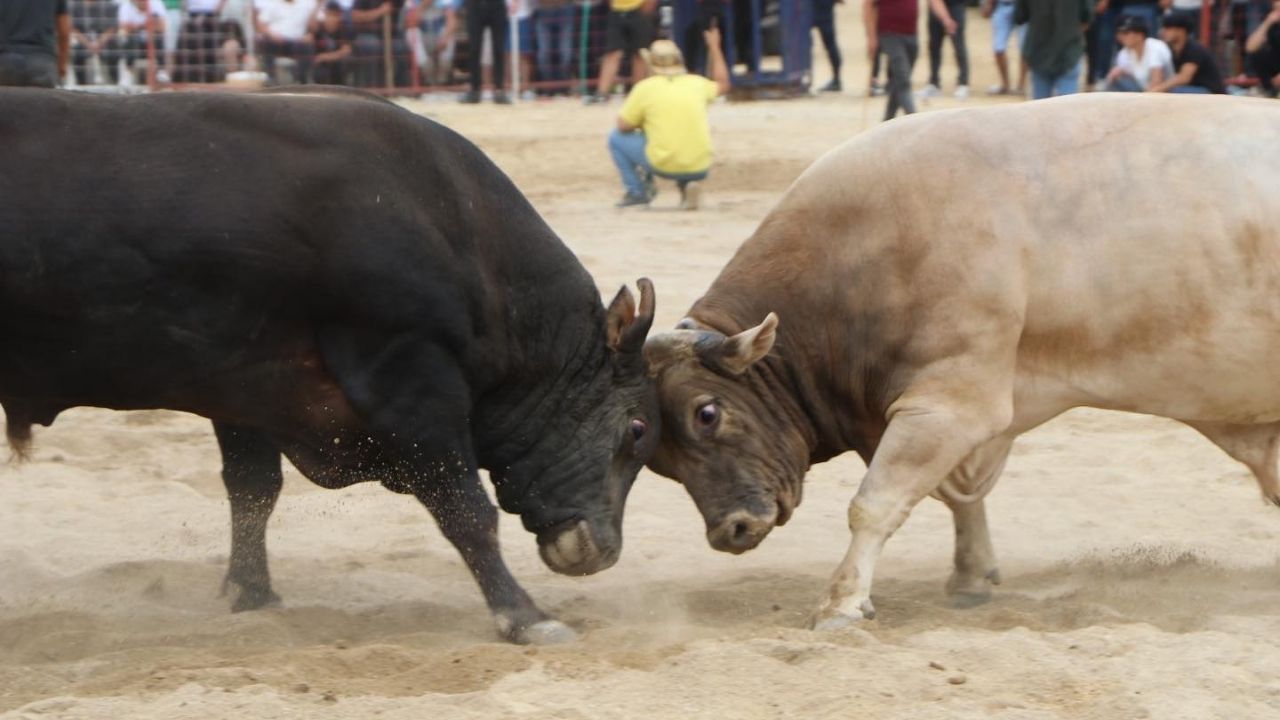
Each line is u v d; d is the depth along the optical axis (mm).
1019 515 10172
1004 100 28828
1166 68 21859
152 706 6340
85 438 11992
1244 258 7727
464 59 30094
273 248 7305
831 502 10578
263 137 7387
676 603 8484
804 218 8195
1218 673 6574
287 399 7656
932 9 29297
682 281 16422
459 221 7668
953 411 7750
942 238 7797
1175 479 10914
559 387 8062
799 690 6469
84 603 8547
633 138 21109
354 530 10031
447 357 7637
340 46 28312
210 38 27047
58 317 7156
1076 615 7844
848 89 32531
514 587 7797
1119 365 7887
